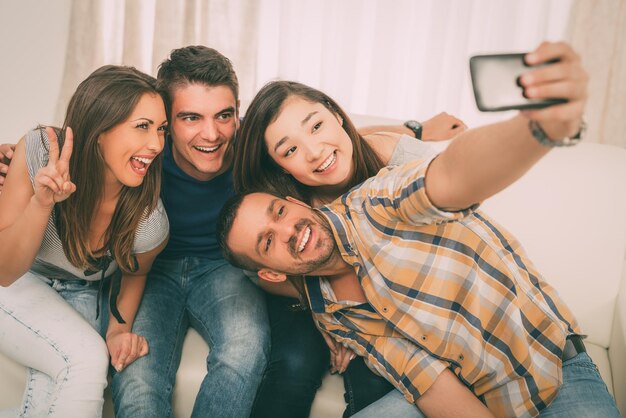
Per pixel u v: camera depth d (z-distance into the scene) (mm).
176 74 1395
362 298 1365
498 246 1312
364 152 1485
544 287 1351
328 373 1459
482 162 884
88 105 1273
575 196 1545
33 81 2730
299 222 1320
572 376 1269
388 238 1244
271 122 1394
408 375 1262
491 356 1246
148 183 1378
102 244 1427
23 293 1399
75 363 1304
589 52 2389
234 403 1331
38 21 2676
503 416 1261
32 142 1335
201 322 1512
